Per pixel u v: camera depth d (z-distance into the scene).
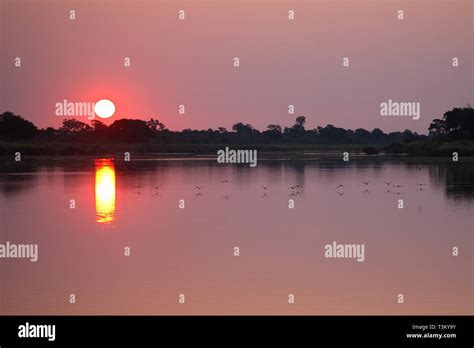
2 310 24.52
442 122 129.50
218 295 25.88
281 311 24.08
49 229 40.41
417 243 35.69
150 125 153.50
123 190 60.22
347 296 25.80
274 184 65.69
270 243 35.72
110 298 25.67
